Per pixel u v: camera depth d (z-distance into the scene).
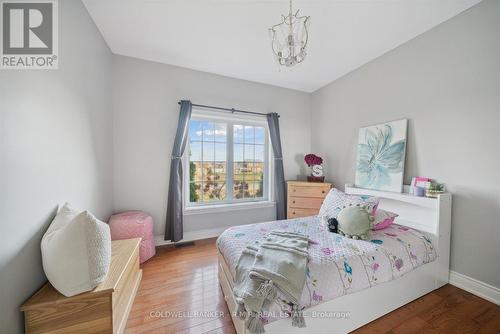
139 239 1.80
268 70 2.84
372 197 1.88
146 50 2.36
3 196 0.89
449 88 1.82
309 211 3.06
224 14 1.78
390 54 2.33
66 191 1.39
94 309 1.06
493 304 1.54
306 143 3.68
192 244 2.74
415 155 2.09
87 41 1.72
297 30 1.97
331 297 1.16
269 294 1.02
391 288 1.43
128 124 2.49
